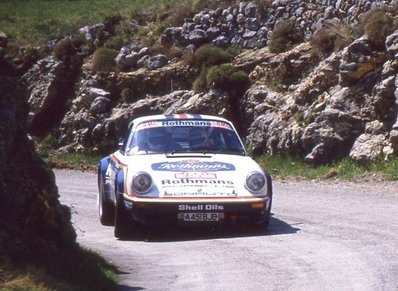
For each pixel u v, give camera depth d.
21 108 18.41
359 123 43.69
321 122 44.50
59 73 62.16
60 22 72.19
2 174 16.36
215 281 18.58
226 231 25.22
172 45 60.44
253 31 57.31
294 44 54.19
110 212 27.52
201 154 25.42
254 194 23.80
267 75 52.91
